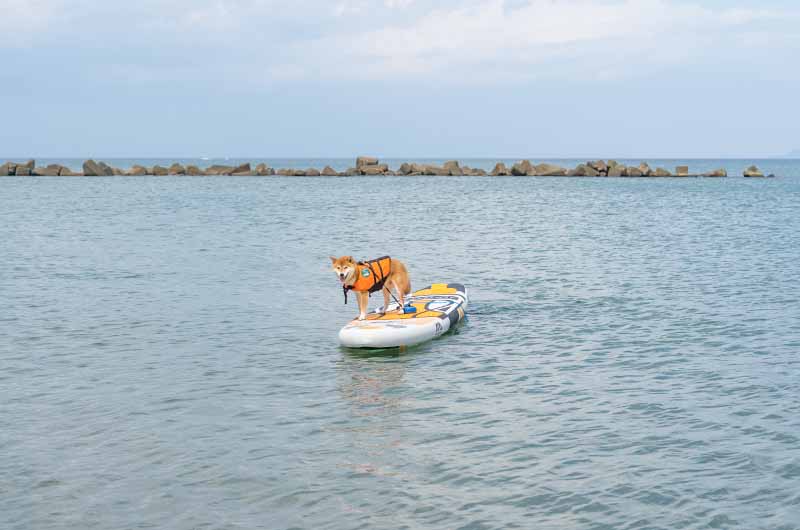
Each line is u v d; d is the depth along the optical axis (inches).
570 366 451.8
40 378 429.4
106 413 368.5
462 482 284.5
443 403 382.3
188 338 532.1
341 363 466.6
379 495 274.1
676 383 411.8
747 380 414.9
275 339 531.2
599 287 732.7
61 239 1169.4
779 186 3144.7
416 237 1222.3
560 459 305.9
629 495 271.9
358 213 1731.1
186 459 309.7
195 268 876.6
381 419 357.7
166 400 389.7
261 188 2910.9
